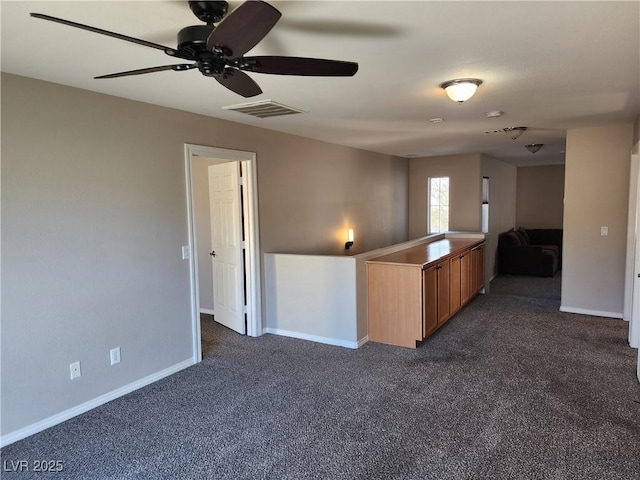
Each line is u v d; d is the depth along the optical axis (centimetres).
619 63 261
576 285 528
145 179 343
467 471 229
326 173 578
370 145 620
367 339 440
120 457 250
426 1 177
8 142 261
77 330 300
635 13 191
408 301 414
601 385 329
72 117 293
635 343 408
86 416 299
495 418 283
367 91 321
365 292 435
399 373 359
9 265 263
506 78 291
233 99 336
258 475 231
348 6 181
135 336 340
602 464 232
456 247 535
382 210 732
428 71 273
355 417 289
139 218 340
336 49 233
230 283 488
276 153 486
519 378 344
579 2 180
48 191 281
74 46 222
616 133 487
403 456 244
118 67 254
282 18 192
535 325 482
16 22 193
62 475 234
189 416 296
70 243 294
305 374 362
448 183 784
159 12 186
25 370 273
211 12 176
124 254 329
